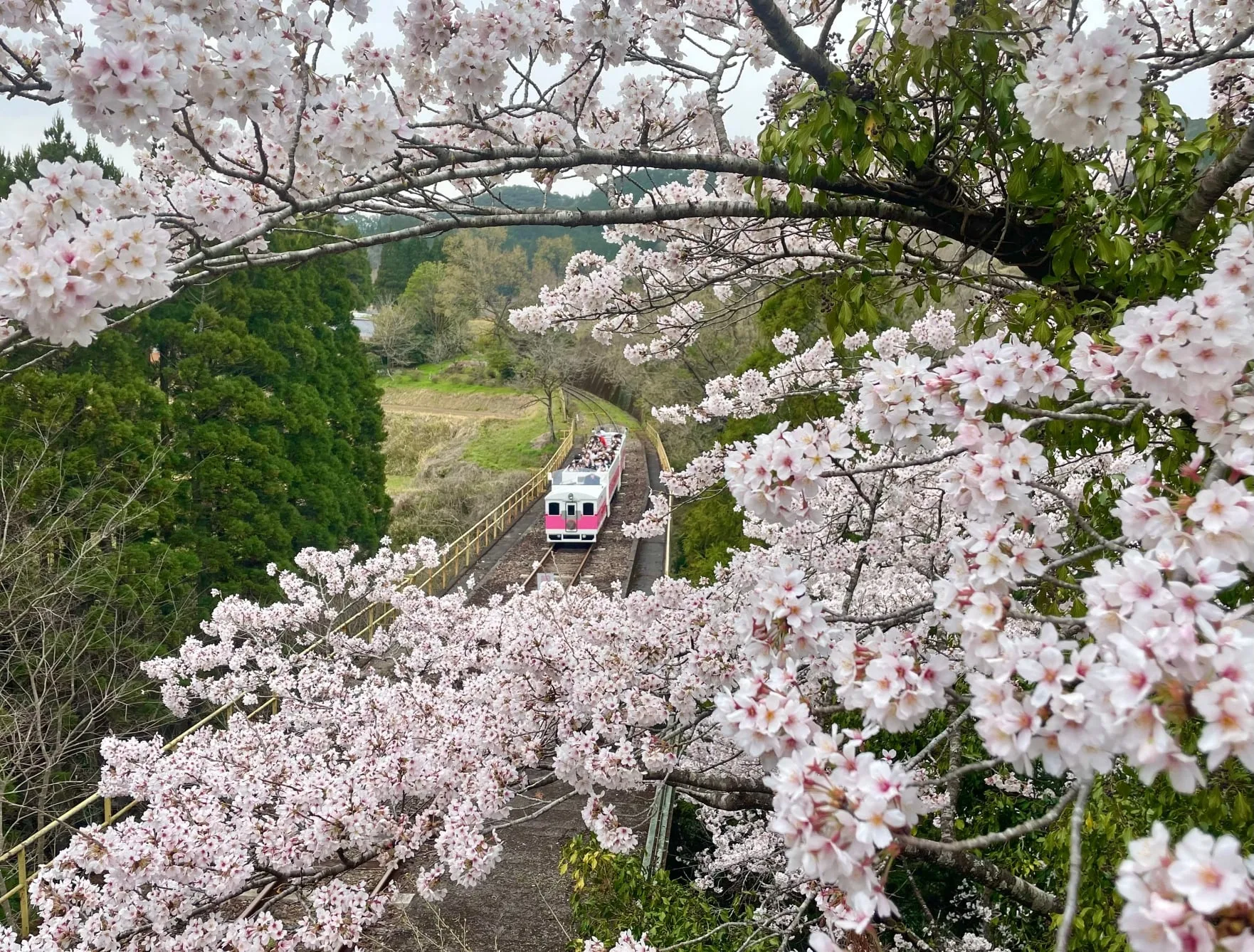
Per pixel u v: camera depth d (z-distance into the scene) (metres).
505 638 4.92
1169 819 2.67
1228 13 3.52
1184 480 2.46
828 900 2.70
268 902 4.48
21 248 1.58
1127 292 2.74
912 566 6.06
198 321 16.27
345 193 2.24
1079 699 1.27
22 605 9.30
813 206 3.14
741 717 1.76
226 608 8.38
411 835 4.39
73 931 4.01
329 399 19.69
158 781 4.83
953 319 5.41
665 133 3.65
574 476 22.75
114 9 1.85
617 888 5.11
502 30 2.62
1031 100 1.97
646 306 4.62
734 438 13.46
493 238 57.72
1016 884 3.31
